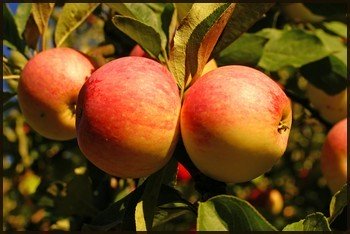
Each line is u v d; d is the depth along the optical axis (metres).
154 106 0.44
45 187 0.84
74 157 0.89
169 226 0.75
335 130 0.71
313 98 0.81
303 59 0.74
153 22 0.60
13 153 1.01
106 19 0.79
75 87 0.56
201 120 0.44
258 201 0.90
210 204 0.43
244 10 0.51
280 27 0.84
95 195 0.76
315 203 1.04
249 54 0.67
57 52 0.58
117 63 0.46
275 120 0.44
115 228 0.56
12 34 0.67
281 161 1.21
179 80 0.48
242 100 0.44
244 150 0.44
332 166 0.70
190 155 0.46
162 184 0.50
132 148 0.44
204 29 0.46
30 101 0.57
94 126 0.44
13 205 1.08
